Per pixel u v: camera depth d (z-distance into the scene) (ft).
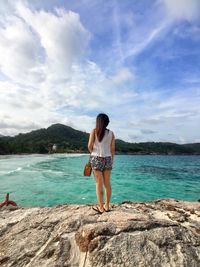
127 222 12.46
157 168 124.06
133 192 48.42
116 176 78.28
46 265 11.18
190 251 10.93
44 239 13.07
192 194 48.98
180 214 16.17
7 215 16.78
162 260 10.48
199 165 161.99
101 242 11.24
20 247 12.69
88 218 13.96
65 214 15.44
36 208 18.01
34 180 63.21
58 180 63.98
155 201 21.91
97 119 15.44
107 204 15.64
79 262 11.07
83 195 43.24
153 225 12.28
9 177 68.74
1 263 11.78
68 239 12.50
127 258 10.55
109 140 15.38
